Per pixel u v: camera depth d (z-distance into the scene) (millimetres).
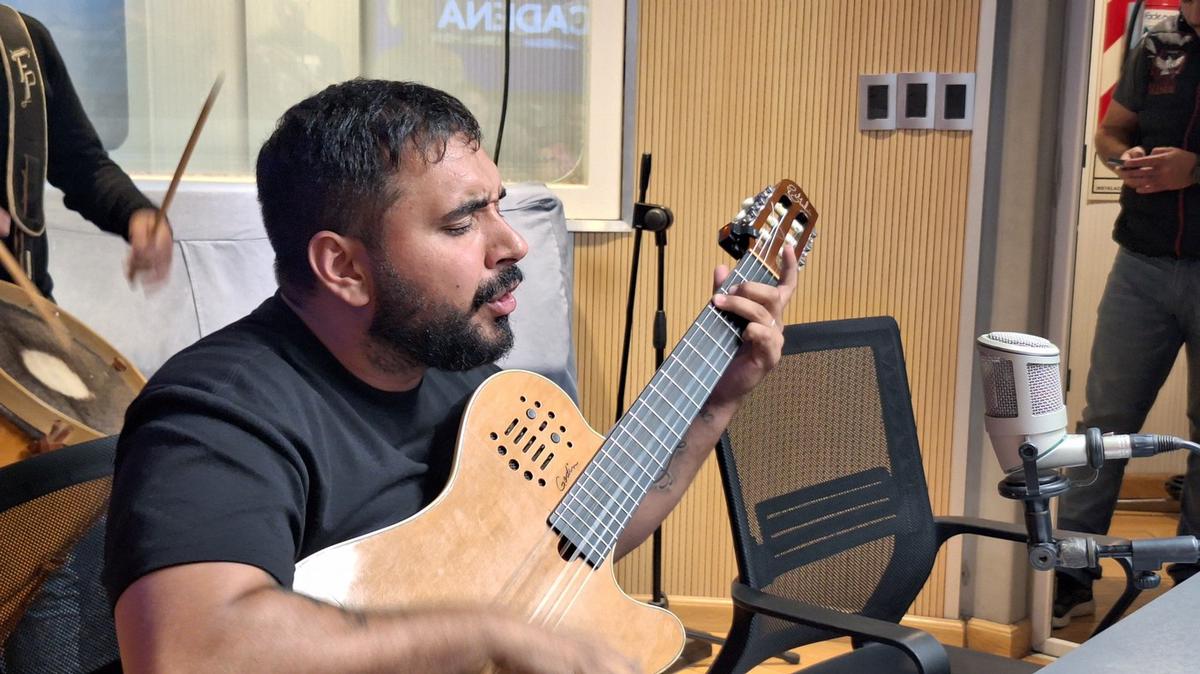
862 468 1715
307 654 834
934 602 2691
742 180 2629
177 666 819
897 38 2535
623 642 1195
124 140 2246
